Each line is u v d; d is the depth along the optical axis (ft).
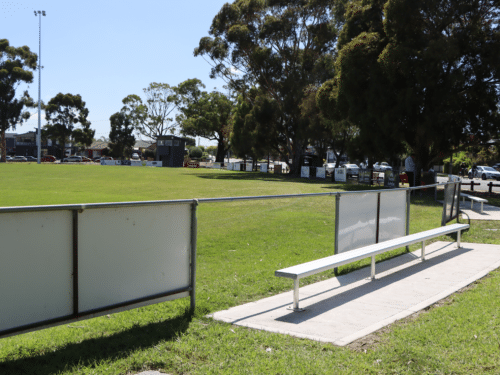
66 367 10.84
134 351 11.80
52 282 11.64
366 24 90.99
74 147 425.28
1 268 10.69
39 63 242.17
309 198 67.05
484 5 75.25
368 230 23.97
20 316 11.06
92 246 12.44
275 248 29.04
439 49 70.03
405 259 24.66
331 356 11.39
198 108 280.92
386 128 78.33
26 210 10.88
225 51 153.17
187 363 11.10
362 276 20.84
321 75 144.36
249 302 17.07
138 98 317.83
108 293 12.88
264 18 151.43
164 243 14.35
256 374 10.37
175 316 15.03
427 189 81.15
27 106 282.15
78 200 57.47
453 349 11.80
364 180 100.48
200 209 51.65
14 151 408.05
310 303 16.56
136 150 440.45
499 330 13.08
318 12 144.77
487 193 79.61
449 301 16.52
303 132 143.43
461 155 183.93
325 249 28.55
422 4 71.67
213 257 26.18
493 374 10.34
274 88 156.35
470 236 32.14
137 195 66.49
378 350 11.73
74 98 341.62
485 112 80.28
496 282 19.12
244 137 181.57
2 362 11.28
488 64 75.20
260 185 93.04
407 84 75.15
